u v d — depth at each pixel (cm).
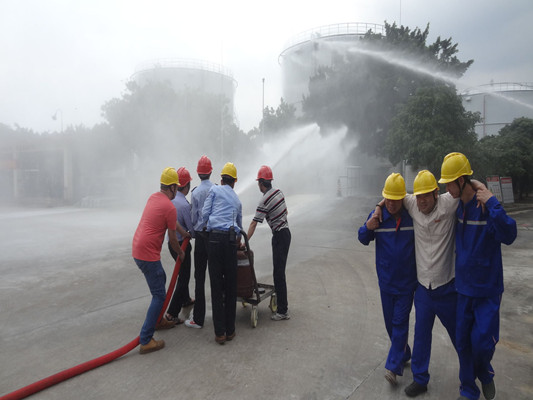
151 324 360
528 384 309
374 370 329
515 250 914
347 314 463
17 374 321
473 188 264
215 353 359
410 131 1642
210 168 453
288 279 624
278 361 343
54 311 473
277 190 439
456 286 275
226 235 376
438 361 349
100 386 302
